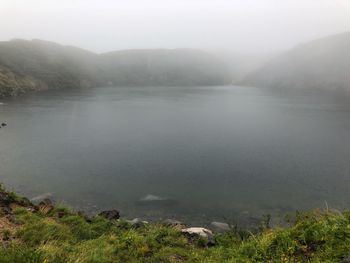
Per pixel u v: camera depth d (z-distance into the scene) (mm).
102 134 46719
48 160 32531
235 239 11547
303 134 46750
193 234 12219
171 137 45031
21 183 25625
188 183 26406
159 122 58625
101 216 14133
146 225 13180
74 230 10633
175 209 21266
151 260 9047
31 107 74625
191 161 32875
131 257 9109
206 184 26172
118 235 11047
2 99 89812
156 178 27578
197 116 66562
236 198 23297
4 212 10984
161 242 10727
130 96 111750
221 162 32531
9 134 44812
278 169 30234
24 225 9836
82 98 100500
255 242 9680
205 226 18734
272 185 26016
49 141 41281
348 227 8398
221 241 11570
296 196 23703
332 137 44438
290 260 7844
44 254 7480
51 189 24531
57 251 8016
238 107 82312
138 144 40406
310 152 36500
